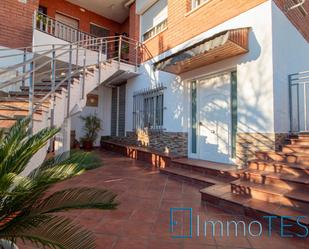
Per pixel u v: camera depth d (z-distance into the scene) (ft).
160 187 14.88
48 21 25.53
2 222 5.23
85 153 6.30
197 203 11.93
